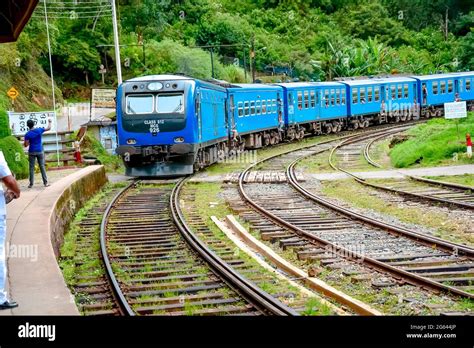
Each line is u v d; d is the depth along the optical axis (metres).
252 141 37.19
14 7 14.46
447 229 14.19
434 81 53.50
